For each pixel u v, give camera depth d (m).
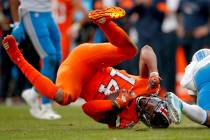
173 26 37.16
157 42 36.72
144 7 36.53
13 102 37.25
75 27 36.78
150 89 18.20
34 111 25.89
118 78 18.48
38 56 26.61
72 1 31.00
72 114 27.72
